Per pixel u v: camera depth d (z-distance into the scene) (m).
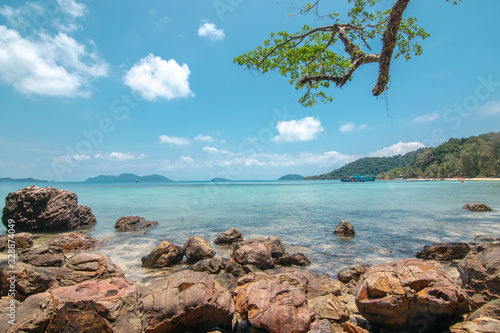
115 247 13.47
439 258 10.73
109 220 23.11
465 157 116.06
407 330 4.82
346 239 14.91
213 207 31.69
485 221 20.31
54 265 9.50
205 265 9.69
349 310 6.48
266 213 26.16
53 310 3.93
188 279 5.80
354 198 44.38
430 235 15.68
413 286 4.96
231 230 14.85
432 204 33.47
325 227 18.66
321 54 8.45
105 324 3.84
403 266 5.47
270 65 9.37
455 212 25.69
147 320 4.90
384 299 4.91
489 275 5.86
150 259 10.42
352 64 8.17
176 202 38.34
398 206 31.52
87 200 41.97
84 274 6.20
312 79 8.59
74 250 12.71
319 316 5.86
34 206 19.06
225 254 12.38
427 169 139.88
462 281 6.68
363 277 5.66
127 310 4.17
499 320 4.38
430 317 4.76
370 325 5.46
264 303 5.38
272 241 11.64
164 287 5.59
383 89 7.64
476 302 5.82
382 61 7.44
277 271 9.32
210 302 5.30
